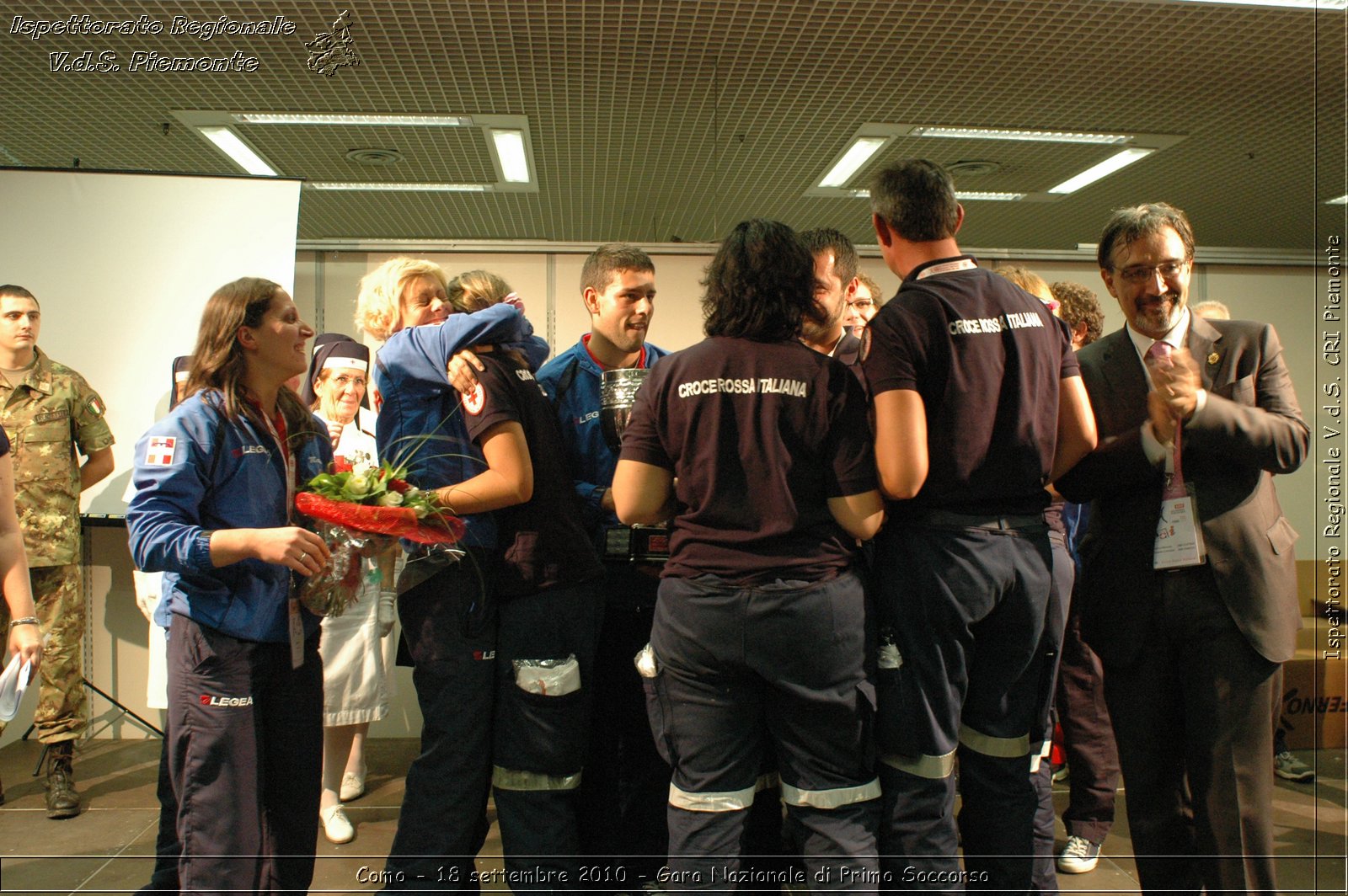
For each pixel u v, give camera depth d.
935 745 1.89
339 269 3.83
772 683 1.84
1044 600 1.94
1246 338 2.07
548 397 2.56
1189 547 2.00
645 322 2.51
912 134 5.58
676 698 1.92
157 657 3.29
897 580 1.92
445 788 2.13
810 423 1.85
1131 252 2.08
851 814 1.88
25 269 3.72
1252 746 1.99
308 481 2.10
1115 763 2.69
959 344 1.85
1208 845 2.02
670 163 6.03
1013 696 1.97
